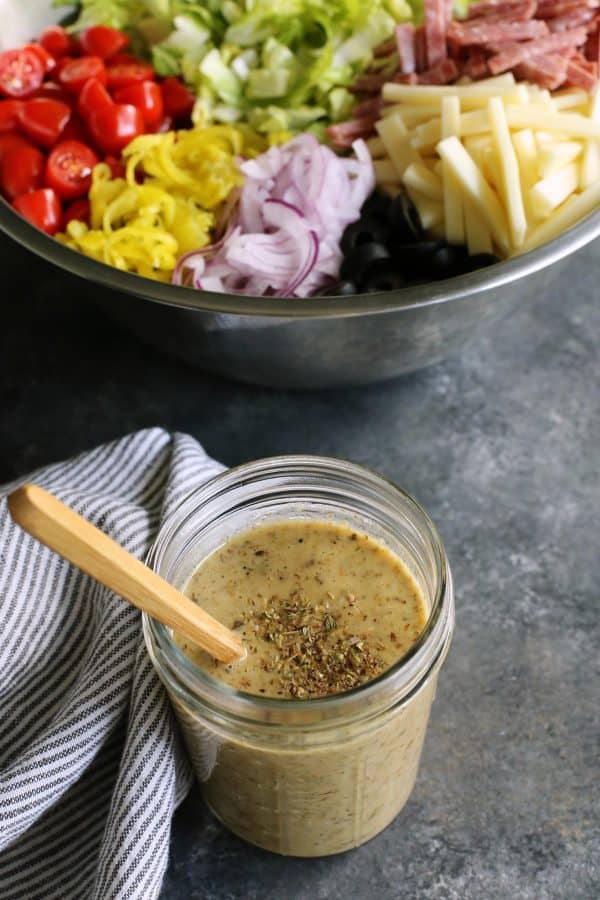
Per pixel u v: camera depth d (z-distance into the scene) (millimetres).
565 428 685
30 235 632
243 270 696
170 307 608
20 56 759
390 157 728
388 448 680
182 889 558
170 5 771
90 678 538
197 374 717
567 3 733
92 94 736
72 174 735
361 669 511
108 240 704
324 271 700
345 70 762
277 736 488
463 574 633
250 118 771
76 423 699
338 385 675
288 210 696
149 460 616
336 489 538
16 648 568
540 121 690
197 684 487
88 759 531
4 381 719
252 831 553
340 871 561
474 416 691
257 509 545
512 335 728
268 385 679
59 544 449
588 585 629
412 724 518
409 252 689
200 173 729
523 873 555
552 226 679
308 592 532
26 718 563
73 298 757
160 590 472
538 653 609
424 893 553
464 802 573
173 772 530
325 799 523
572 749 584
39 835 549
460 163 682
